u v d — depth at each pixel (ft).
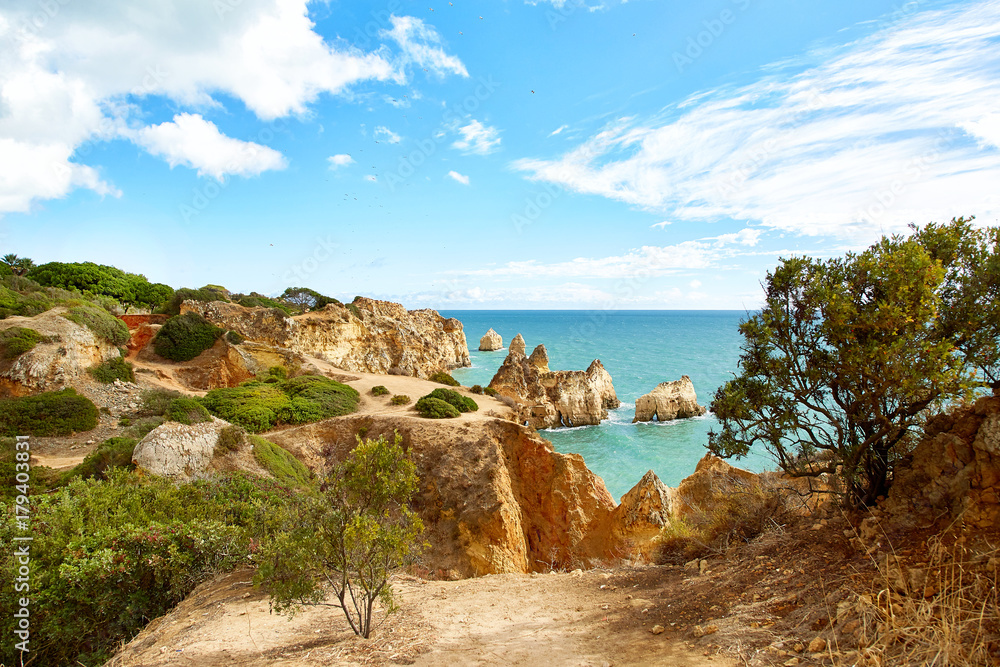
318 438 106.93
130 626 33.27
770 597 20.72
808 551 23.53
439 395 131.95
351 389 136.77
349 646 23.61
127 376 120.98
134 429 93.35
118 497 46.85
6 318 113.50
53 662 30.48
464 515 79.71
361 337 203.00
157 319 173.78
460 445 92.12
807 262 26.30
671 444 151.64
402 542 24.89
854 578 18.83
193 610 32.91
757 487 36.11
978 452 18.33
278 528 26.89
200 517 44.96
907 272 22.02
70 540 35.42
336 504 25.32
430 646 22.80
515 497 85.97
